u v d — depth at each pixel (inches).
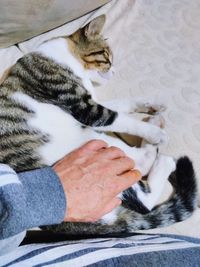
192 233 31.0
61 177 25.8
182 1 50.7
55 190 21.7
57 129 34.5
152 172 33.4
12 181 20.6
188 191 32.4
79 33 39.4
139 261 22.2
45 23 43.5
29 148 32.4
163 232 31.0
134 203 31.3
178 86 41.1
